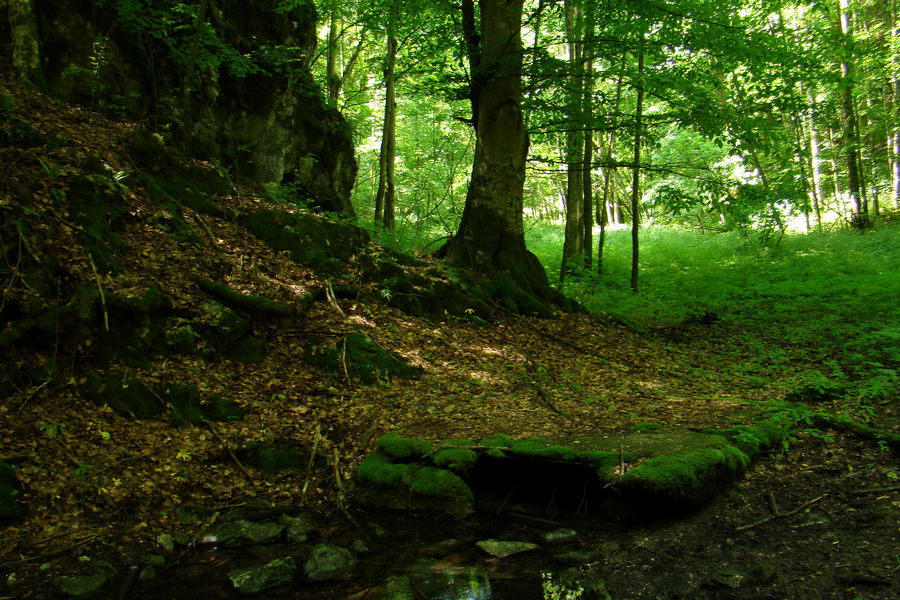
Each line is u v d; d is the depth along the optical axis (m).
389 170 16.23
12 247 6.04
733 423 5.91
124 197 7.79
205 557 4.38
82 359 6.01
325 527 4.92
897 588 3.23
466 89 13.25
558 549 4.44
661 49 12.56
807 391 7.25
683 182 25.36
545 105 13.66
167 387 6.17
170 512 4.90
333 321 8.36
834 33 11.63
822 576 3.51
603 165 14.98
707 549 4.11
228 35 14.09
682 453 4.91
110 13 11.02
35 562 4.09
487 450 5.42
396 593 3.85
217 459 5.64
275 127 15.70
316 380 7.27
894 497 4.25
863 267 15.98
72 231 6.68
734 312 14.02
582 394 7.64
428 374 8.05
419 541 4.64
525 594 3.80
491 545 4.48
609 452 5.05
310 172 17.20
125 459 5.26
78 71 10.22
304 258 9.35
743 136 12.16
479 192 12.37
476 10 14.77
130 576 4.06
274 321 7.75
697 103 11.74
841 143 22.72
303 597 3.82
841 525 4.05
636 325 12.70
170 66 12.33
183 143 11.33
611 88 18.84
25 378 5.60
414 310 9.64
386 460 5.58
